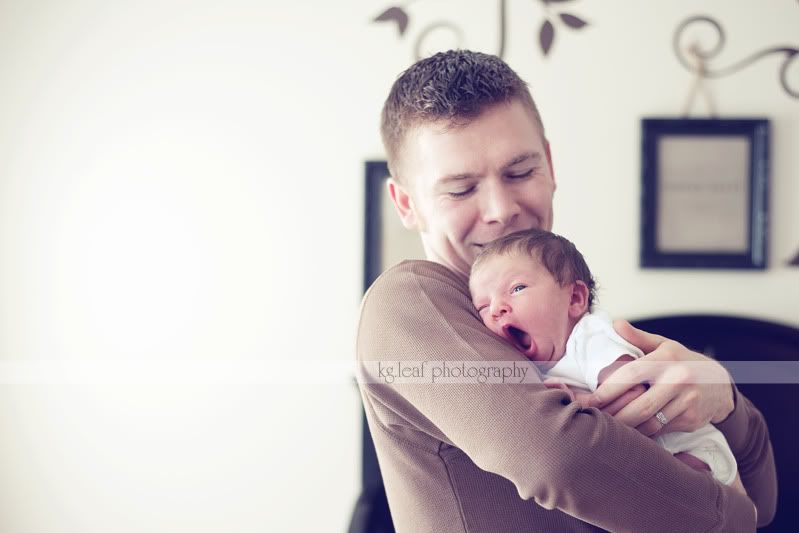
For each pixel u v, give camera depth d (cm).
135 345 211
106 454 211
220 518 209
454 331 68
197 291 210
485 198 81
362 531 126
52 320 212
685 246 195
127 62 210
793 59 194
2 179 210
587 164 199
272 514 209
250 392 209
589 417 60
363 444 201
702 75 196
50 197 211
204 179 209
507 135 80
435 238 86
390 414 75
